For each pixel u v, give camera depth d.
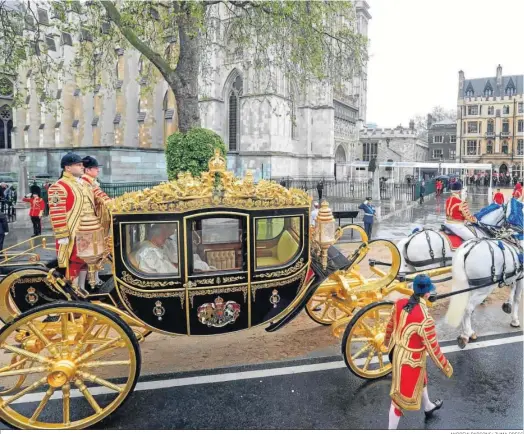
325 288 6.75
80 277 6.27
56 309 4.85
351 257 6.88
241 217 5.56
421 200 34.62
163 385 5.98
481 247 7.25
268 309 5.82
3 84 19.38
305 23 15.22
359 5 59.75
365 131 65.62
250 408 5.40
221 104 37.94
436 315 8.81
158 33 16.59
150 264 5.50
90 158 6.46
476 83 78.38
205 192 5.39
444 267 8.16
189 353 7.02
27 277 5.42
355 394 5.75
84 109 41.38
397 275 7.43
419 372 4.62
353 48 17.95
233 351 7.09
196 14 12.87
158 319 5.44
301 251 5.94
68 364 4.91
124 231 5.27
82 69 34.62
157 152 27.20
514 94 75.88
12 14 18.39
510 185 58.31
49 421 5.21
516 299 8.05
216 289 5.54
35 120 44.50
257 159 36.06
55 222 5.39
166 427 5.00
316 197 36.81
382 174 63.19
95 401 5.21
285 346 7.28
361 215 26.23
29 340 5.39
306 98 41.69
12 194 25.12
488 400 5.61
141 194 5.24
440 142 85.44
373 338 5.97
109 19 15.97
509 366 6.54
